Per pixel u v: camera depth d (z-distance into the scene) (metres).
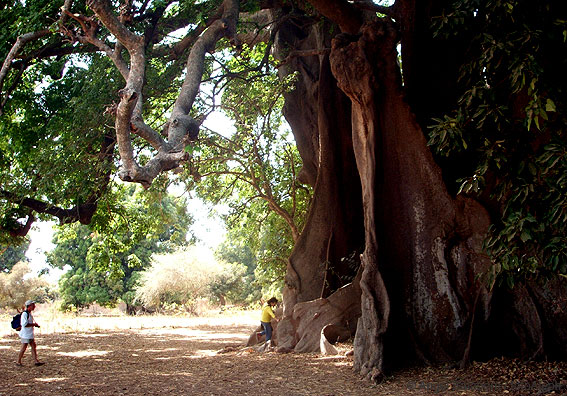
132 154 8.35
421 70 12.27
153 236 25.44
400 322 10.89
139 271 49.50
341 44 11.55
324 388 8.86
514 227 7.35
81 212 18.47
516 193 7.86
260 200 25.36
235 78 18.81
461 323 10.62
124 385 9.48
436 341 10.70
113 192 23.02
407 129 11.45
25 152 18.67
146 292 42.69
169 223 25.39
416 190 11.38
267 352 13.62
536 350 10.05
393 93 11.43
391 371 10.00
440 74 12.17
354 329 13.48
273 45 19.11
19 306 40.41
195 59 11.47
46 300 51.44
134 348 16.20
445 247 11.05
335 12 12.01
